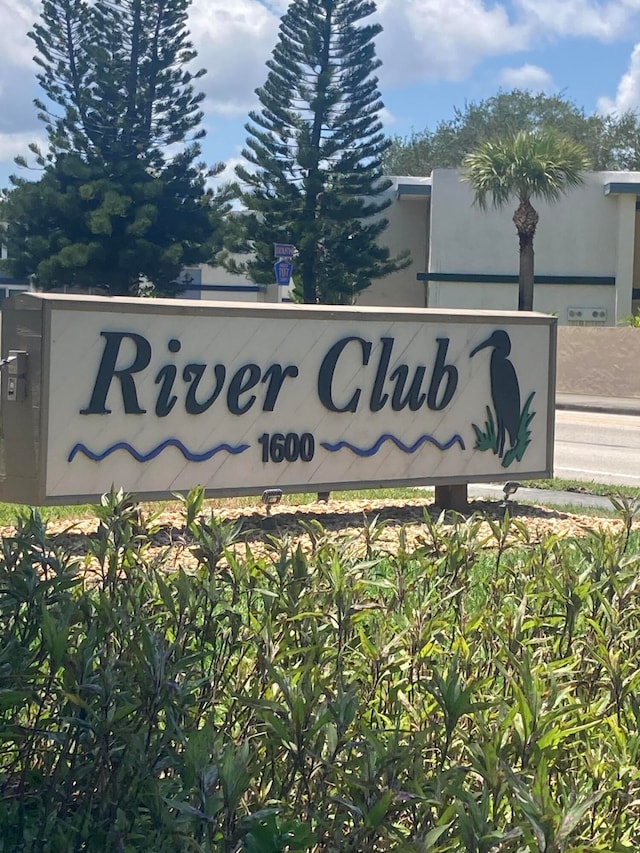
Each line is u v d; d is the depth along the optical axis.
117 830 2.05
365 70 32.81
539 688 2.33
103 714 2.12
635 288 33.69
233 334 7.11
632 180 32.06
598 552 3.13
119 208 34.62
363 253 33.50
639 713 2.33
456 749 2.33
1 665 2.31
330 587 2.85
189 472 6.99
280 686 2.16
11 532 6.24
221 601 2.71
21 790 2.37
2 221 37.50
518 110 68.00
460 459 8.27
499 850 1.79
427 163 68.44
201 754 1.85
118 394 6.66
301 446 7.48
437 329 8.06
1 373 6.56
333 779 2.16
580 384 25.77
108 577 2.75
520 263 28.12
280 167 33.31
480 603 3.52
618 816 2.10
